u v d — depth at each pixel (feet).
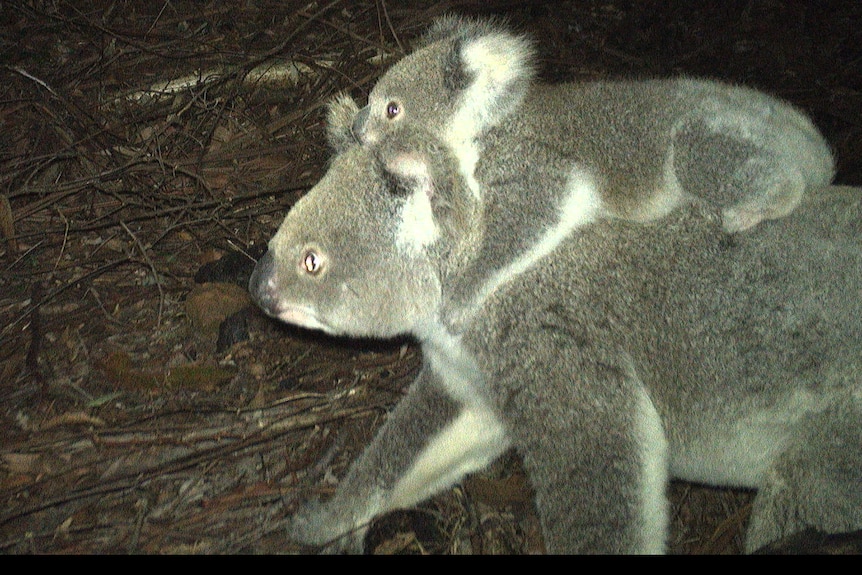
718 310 3.15
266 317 3.95
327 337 3.94
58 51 5.32
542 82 5.26
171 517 3.35
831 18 6.32
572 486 3.10
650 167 3.24
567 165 3.18
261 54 5.10
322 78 5.13
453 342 3.25
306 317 3.27
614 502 3.05
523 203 3.14
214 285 4.01
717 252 3.16
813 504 3.05
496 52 3.25
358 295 3.23
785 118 3.40
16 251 4.18
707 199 3.18
